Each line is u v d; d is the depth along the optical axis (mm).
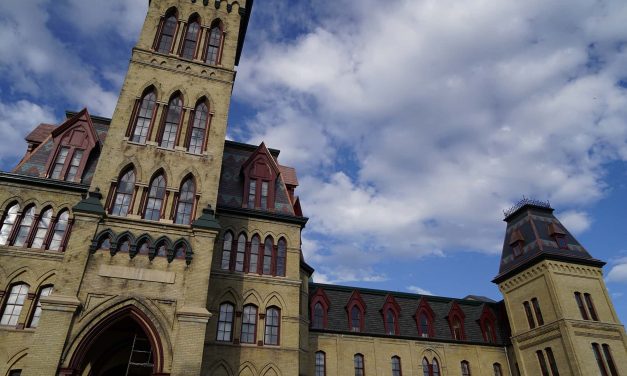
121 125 25016
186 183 25141
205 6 31406
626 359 33750
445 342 37594
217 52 30312
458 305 40656
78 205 21594
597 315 34812
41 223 24703
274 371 25094
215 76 28844
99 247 21234
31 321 22375
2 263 23016
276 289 27438
